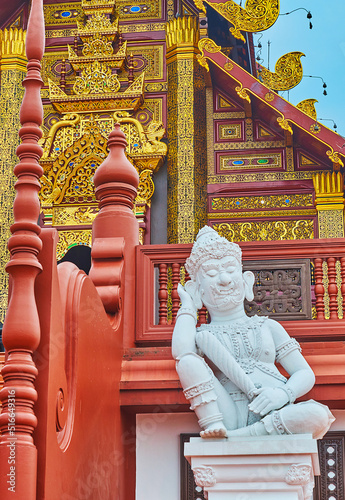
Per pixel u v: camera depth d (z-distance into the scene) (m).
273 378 3.79
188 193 10.10
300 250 4.71
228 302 4.02
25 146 3.36
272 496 3.48
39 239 3.26
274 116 10.30
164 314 4.78
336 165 10.05
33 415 3.00
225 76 10.25
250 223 10.24
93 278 4.52
